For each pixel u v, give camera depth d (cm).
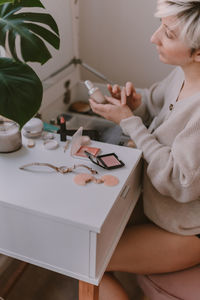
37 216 81
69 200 83
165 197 104
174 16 87
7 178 89
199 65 95
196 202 102
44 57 85
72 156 99
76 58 161
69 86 159
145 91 133
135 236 107
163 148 97
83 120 155
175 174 93
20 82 74
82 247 81
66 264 86
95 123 153
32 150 101
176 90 108
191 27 85
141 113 128
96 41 180
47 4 130
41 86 75
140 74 183
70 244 82
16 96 72
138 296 133
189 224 104
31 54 84
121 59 182
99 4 169
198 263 112
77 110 159
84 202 83
